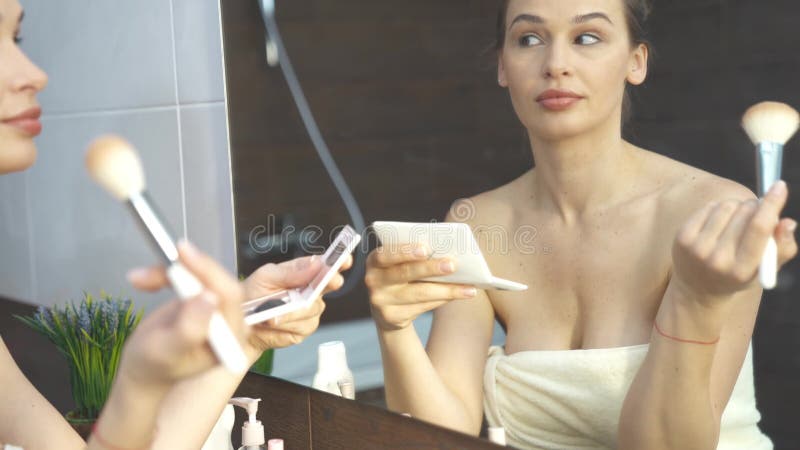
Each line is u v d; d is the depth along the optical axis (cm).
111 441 78
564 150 112
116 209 193
